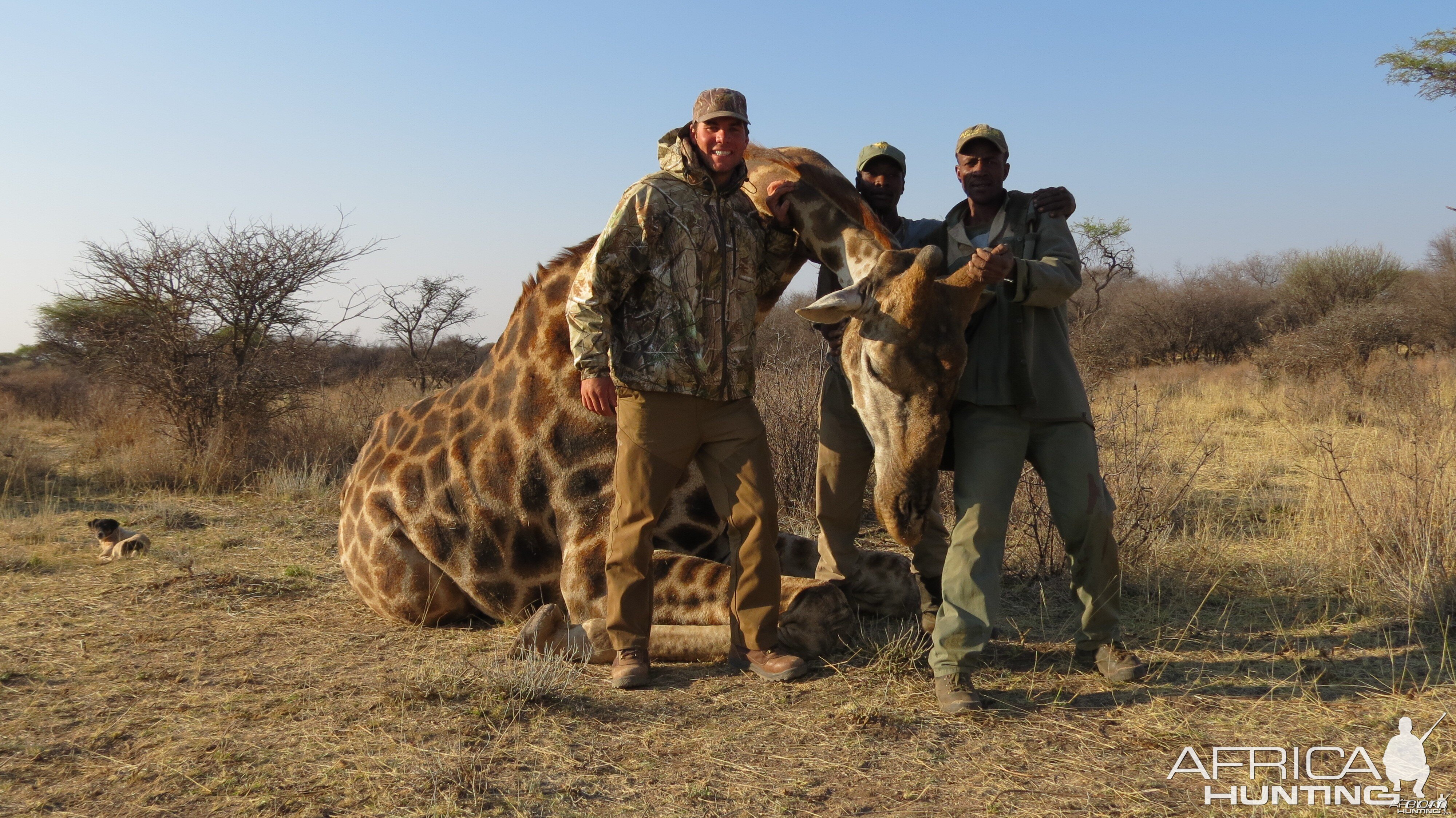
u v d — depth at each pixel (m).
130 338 10.64
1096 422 7.18
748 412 3.89
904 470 3.37
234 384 10.50
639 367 3.73
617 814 2.82
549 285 4.55
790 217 3.98
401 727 3.41
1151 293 30.44
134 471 9.42
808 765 3.12
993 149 3.89
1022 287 3.48
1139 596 5.04
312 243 11.18
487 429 4.59
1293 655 4.06
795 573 4.91
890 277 3.46
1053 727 3.39
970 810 2.82
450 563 4.60
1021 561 5.52
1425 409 9.44
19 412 18.17
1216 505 7.15
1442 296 21.81
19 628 4.60
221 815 2.81
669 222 3.68
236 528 7.18
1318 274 30.09
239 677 3.94
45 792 2.97
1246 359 26.73
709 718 3.52
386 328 22.00
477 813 2.81
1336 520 5.93
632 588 3.86
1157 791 2.93
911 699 3.65
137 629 4.61
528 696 3.62
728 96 3.68
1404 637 4.30
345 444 10.70
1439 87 18.39
